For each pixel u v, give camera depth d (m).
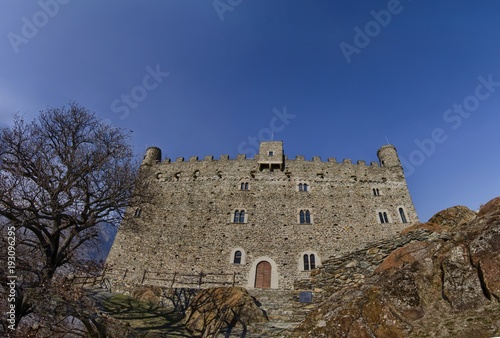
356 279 11.74
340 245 28.33
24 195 12.61
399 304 6.34
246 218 30.78
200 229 30.22
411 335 5.62
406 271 7.13
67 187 13.66
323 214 30.84
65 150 14.80
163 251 28.92
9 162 13.02
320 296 12.12
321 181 33.97
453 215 14.82
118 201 15.80
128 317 16.11
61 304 11.50
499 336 4.77
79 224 14.28
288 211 31.19
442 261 6.94
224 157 37.12
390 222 30.14
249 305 15.45
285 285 25.72
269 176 34.53
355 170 35.19
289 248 28.20
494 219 7.08
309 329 6.77
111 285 21.78
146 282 26.81
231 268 27.14
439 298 6.25
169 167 37.00
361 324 6.21
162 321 16.33
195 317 16.34
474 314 5.48
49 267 11.80
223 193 33.25
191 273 27.16
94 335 12.09
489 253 6.28
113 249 29.48
